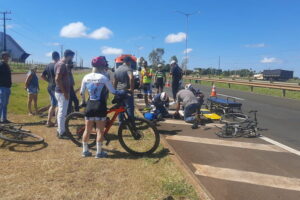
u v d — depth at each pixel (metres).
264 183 4.41
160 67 13.83
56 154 5.35
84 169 4.63
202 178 4.57
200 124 8.59
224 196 3.97
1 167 4.61
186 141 6.79
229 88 28.69
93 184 4.08
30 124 7.77
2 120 7.70
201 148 6.23
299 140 7.05
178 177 4.34
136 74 12.64
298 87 19.25
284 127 8.66
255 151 6.05
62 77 6.22
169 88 24.41
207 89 25.45
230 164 5.22
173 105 12.49
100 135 5.19
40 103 11.73
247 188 4.23
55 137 6.52
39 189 3.88
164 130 7.88
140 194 3.81
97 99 5.12
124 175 4.43
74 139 5.93
